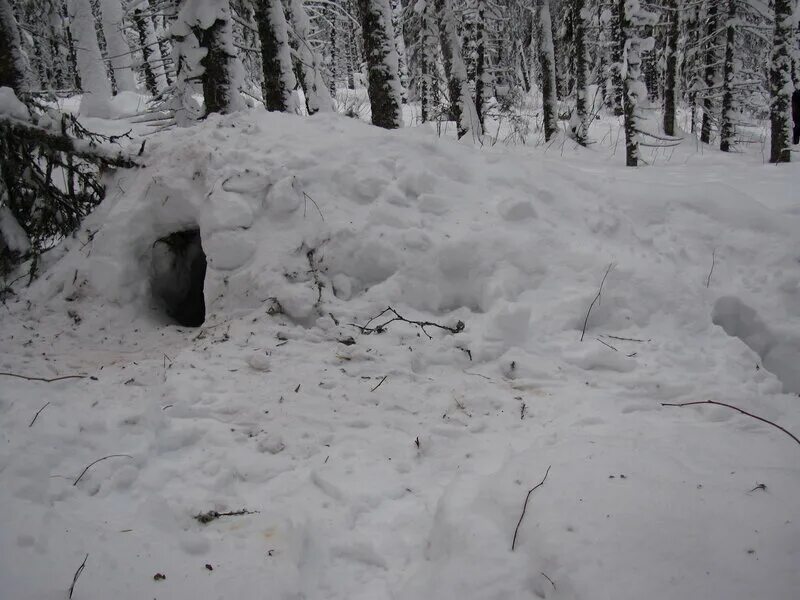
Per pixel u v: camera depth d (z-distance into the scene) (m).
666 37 17.88
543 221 5.51
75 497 2.72
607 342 4.52
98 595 2.06
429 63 14.11
